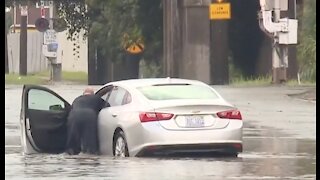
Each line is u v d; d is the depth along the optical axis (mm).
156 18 167375
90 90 58469
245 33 176625
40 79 197125
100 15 175500
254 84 142125
